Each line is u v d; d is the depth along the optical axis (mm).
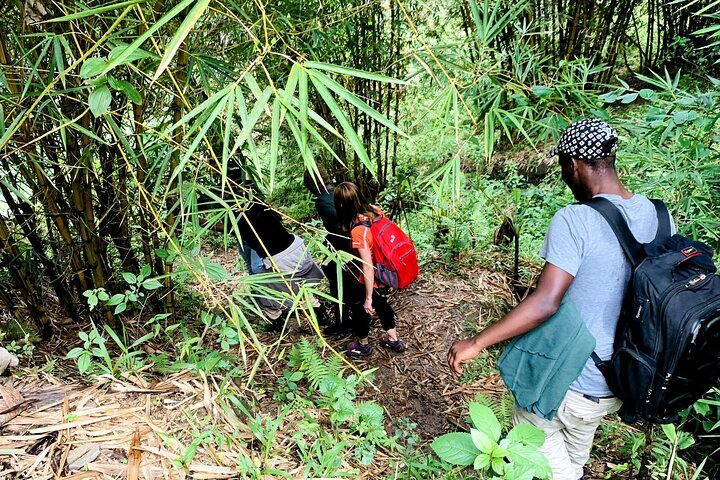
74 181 1912
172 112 1931
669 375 1320
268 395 2234
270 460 1599
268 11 2035
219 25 1900
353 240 2564
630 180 2436
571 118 2307
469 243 4047
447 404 2682
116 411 1573
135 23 1475
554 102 2219
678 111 2064
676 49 5078
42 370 1811
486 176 4992
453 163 1508
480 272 3832
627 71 5746
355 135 1048
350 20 2967
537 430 1159
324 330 3238
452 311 3439
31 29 1562
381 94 4004
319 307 3232
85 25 1495
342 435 1952
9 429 1429
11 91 1597
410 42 2645
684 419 2064
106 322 2434
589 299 1445
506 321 1458
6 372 1724
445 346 3137
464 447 1173
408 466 1890
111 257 2428
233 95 1021
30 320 2350
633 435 2252
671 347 1294
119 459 1385
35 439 1401
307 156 1043
